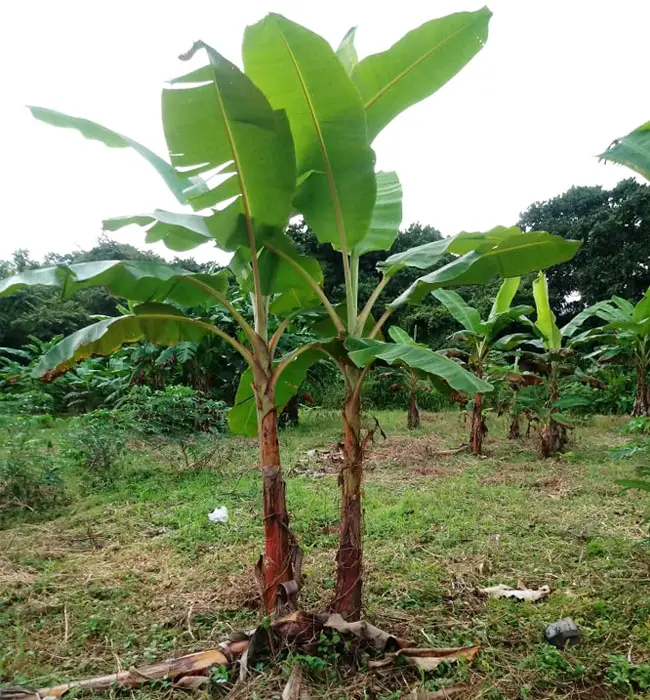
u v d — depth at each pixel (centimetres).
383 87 272
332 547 425
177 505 548
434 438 992
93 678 247
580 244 279
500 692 235
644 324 952
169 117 225
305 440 960
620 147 265
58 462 624
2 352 1919
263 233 266
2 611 323
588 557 391
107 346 301
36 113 285
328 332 355
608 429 1050
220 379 1139
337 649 255
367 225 272
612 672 245
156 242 312
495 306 812
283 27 212
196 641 287
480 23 251
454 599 328
